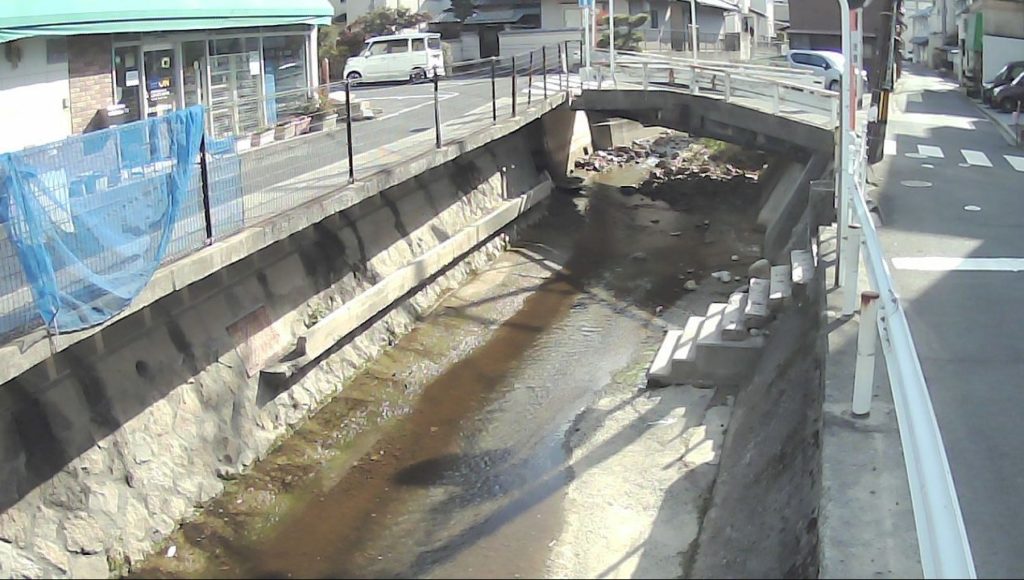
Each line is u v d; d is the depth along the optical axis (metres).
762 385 10.97
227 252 9.80
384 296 13.92
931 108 30.45
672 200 23.95
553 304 16.19
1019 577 6.17
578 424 11.34
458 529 9.12
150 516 9.13
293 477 10.30
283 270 12.65
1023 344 9.69
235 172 10.32
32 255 7.46
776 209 21.19
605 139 29.31
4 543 8.02
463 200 18.22
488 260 18.20
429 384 12.83
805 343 10.48
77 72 14.05
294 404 11.61
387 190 15.66
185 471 9.78
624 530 8.89
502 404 12.12
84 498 8.77
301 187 12.09
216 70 17.31
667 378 12.26
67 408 8.96
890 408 8.02
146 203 8.67
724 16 45.34
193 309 10.84
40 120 13.40
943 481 4.57
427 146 15.37
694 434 10.72
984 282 11.55
